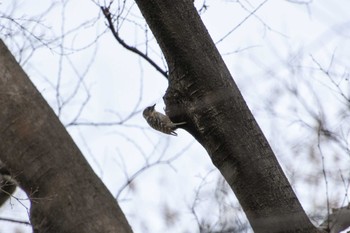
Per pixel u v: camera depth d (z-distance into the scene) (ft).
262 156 33.04
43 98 29.17
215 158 33.73
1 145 28.40
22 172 28.19
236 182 33.30
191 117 33.71
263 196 32.78
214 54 33.81
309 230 32.45
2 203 33.68
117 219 27.86
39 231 27.91
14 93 28.48
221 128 33.17
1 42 29.30
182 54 33.40
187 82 33.50
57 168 27.96
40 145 28.09
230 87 33.47
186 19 33.71
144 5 33.73
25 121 28.22
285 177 33.30
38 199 28.02
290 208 32.50
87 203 27.71
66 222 27.61
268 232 32.45
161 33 33.68
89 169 28.50
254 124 33.42
